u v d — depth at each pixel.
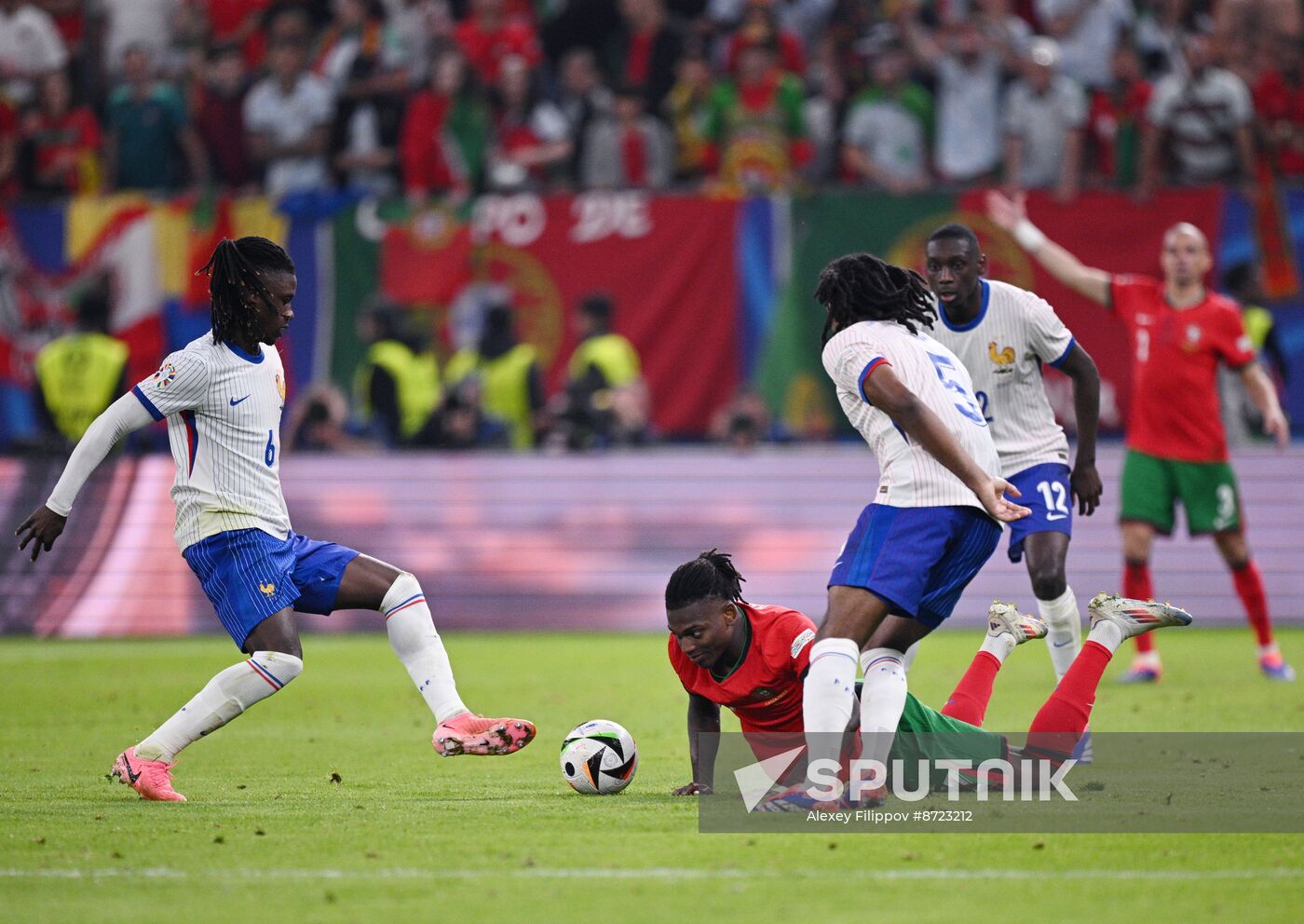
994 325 24.97
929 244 24.83
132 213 58.88
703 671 20.00
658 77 63.81
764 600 57.22
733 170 60.28
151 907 13.74
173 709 32.72
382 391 58.41
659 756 24.78
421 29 64.31
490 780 22.34
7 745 26.80
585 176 61.25
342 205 58.56
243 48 65.81
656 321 57.66
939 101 60.12
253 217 58.72
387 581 20.89
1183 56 60.72
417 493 58.97
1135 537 37.78
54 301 59.03
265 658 20.14
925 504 18.27
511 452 58.72
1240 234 55.78
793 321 57.16
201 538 20.30
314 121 62.47
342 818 18.39
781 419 57.72
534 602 58.28
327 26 66.31
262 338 20.66
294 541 21.08
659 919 13.22
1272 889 14.36
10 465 59.03
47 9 65.69
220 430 20.36
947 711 21.25
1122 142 59.25
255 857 15.89
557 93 65.75
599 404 57.31
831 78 62.53
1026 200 56.03
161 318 59.00
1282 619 56.22
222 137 62.88
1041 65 58.06
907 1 61.41
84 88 66.38
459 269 58.22
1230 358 37.47
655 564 58.00
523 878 14.82
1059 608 24.80
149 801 20.02
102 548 58.91
